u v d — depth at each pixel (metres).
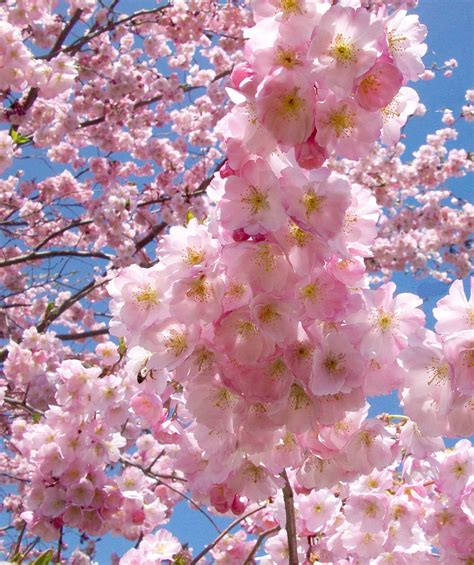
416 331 1.66
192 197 7.80
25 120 6.33
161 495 4.73
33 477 3.14
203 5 8.11
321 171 1.59
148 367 1.69
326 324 1.71
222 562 5.02
